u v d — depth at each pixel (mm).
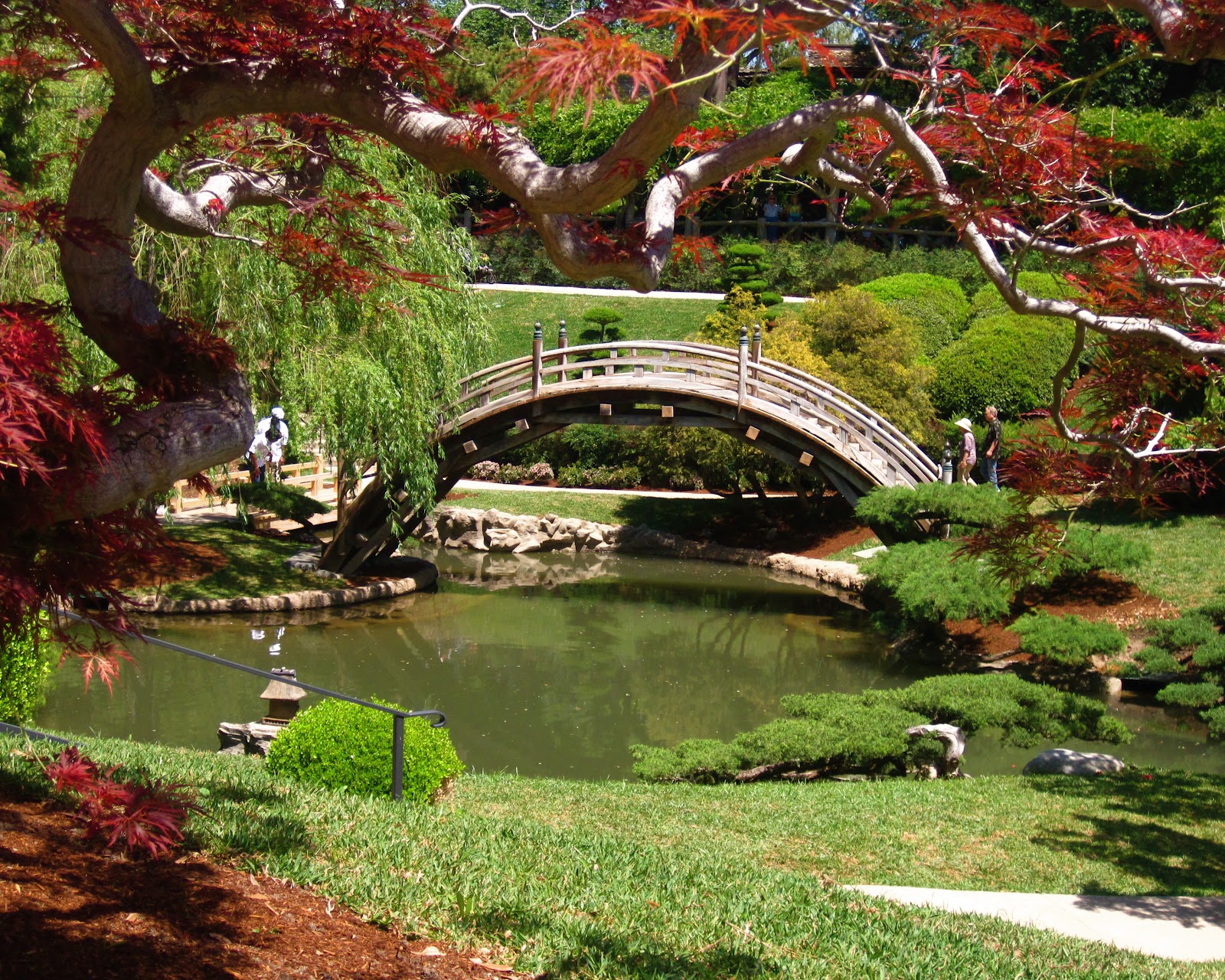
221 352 3613
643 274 3816
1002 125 5902
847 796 9727
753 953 4777
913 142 4691
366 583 20594
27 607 3285
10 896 3797
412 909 4641
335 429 17172
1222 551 18891
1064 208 6332
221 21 3814
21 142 12039
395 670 16094
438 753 8086
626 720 14086
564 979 4188
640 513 27984
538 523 26906
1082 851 8203
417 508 19844
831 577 22859
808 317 26516
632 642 18219
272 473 23766
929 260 33781
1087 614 17328
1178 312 6395
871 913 5832
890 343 25391
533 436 20953
